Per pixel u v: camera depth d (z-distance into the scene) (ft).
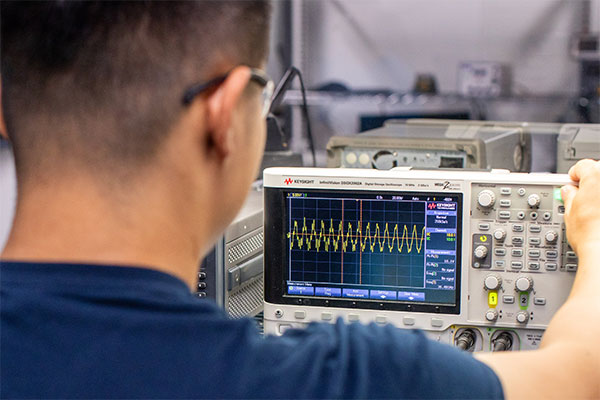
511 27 15.31
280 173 4.26
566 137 5.46
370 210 4.20
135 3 1.76
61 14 1.75
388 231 4.20
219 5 1.83
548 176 4.08
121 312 1.70
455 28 15.71
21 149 1.81
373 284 4.26
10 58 1.80
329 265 4.29
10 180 10.18
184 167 1.83
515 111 15.23
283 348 1.82
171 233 1.84
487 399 1.91
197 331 1.74
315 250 4.29
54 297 1.70
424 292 4.21
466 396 1.89
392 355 1.87
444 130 6.07
